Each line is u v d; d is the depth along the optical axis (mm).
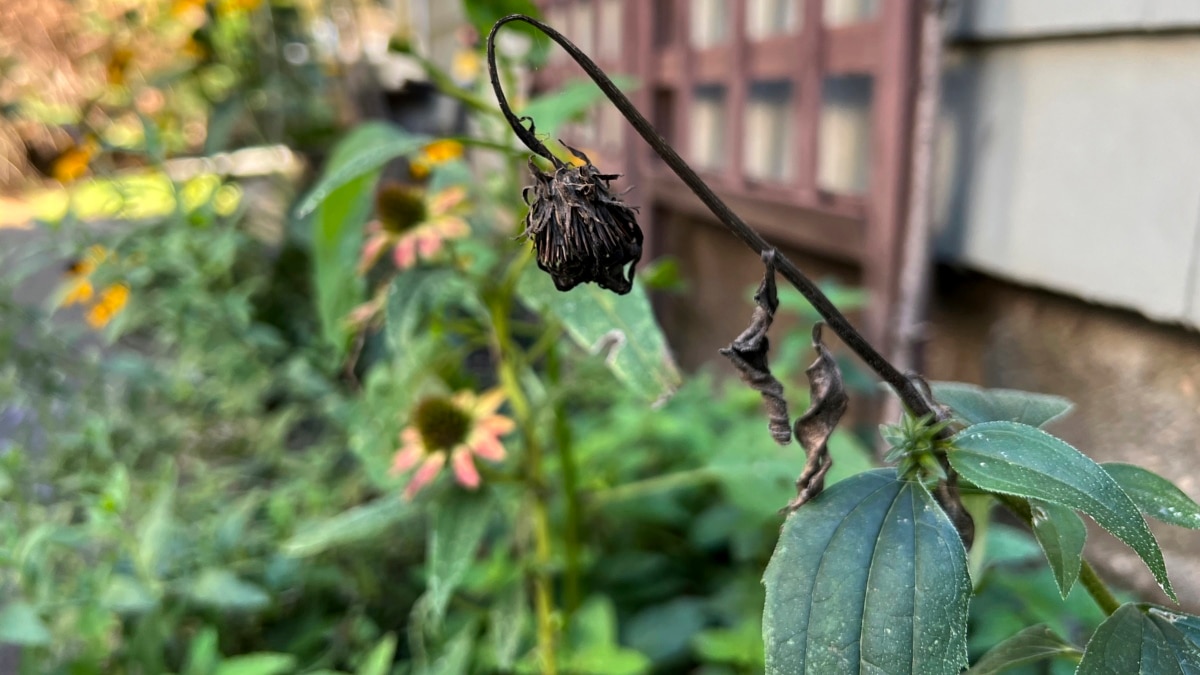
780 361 507
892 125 454
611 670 350
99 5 840
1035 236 390
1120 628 154
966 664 131
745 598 425
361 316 408
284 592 460
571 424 559
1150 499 176
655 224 851
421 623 411
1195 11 298
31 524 434
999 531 305
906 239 455
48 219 670
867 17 533
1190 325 318
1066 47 363
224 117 847
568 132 1115
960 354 472
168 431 591
